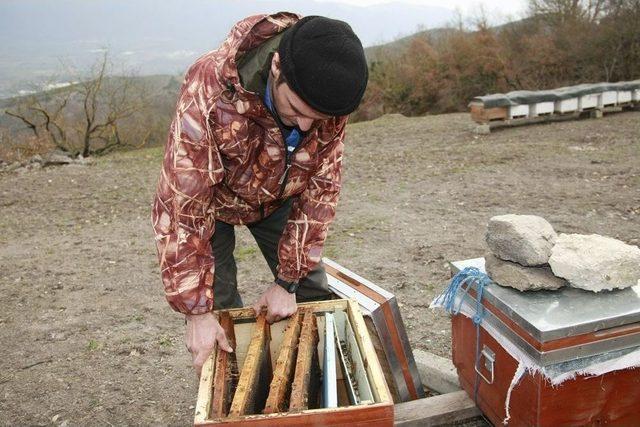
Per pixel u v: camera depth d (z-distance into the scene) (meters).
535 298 1.60
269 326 1.85
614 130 9.04
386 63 23.42
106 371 3.00
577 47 17.92
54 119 14.12
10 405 2.72
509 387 1.64
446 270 3.99
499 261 1.72
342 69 1.33
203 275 1.58
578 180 6.19
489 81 20.84
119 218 6.30
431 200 5.89
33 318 3.75
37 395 2.80
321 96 1.33
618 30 17.02
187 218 1.55
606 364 1.50
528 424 1.59
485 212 5.30
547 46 18.61
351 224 5.29
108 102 14.76
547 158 7.40
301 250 1.83
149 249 5.11
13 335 3.50
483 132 9.74
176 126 1.50
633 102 10.99
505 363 1.66
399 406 1.97
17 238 5.78
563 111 10.18
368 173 7.53
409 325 3.21
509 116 9.85
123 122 16.33
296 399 1.36
